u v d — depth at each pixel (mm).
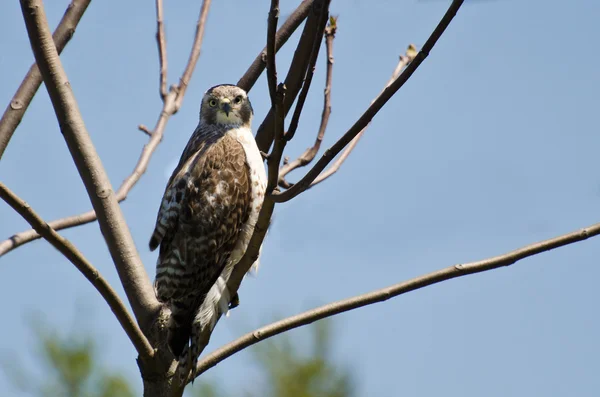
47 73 9242
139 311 9422
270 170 7605
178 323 9242
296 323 8844
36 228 7816
